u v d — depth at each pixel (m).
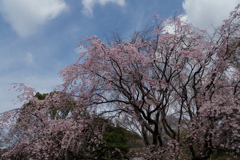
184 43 9.05
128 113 8.86
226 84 8.38
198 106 8.34
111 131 15.62
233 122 6.70
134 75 8.10
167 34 9.01
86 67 8.07
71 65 8.26
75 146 8.26
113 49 7.98
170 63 8.69
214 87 8.59
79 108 8.45
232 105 6.75
